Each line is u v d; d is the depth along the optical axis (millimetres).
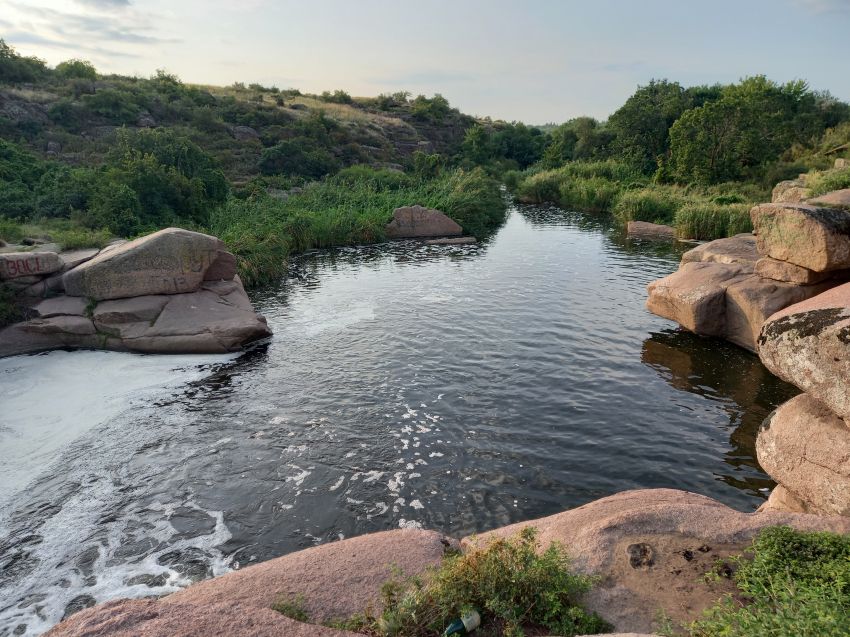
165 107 55688
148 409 12867
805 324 7016
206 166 35719
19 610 7199
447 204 40531
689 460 10523
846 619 3797
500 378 14375
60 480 10055
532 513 9086
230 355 16375
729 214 33719
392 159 69438
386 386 14039
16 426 12008
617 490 9648
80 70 59750
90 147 42438
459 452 10930
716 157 51406
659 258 29125
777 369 7465
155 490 9805
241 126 59781
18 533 8656
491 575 5012
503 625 4805
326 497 9586
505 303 21328
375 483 9969
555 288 23453
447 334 17875
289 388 14008
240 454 10945
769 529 5578
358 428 11938
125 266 17094
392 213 38719
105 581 7699
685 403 12805
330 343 17297
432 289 23938
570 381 14094
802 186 34469
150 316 16938
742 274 16516
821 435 6887
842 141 55750
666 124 67812
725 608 4371
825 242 12812
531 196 60406
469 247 34312
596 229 40375
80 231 23734
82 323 16578
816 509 6934
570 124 102438
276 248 28422
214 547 8391
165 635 4195
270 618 4473
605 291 22750
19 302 17047
